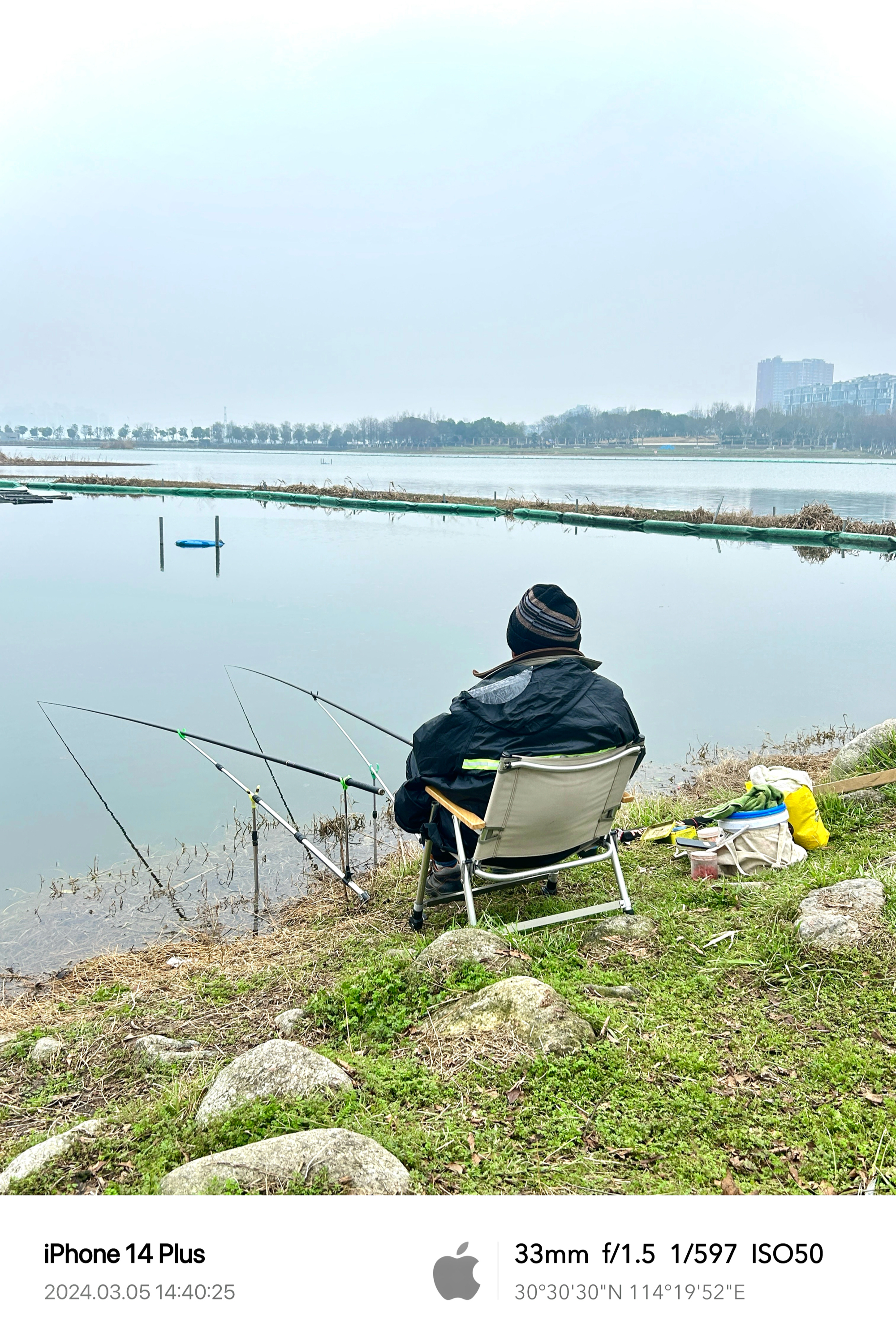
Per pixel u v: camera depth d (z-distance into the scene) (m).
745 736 7.99
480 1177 2.35
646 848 5.06
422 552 22.05
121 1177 2.44
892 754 5.50
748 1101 2.60
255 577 17.59
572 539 25.67
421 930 4.26
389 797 5.14
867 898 3.63
